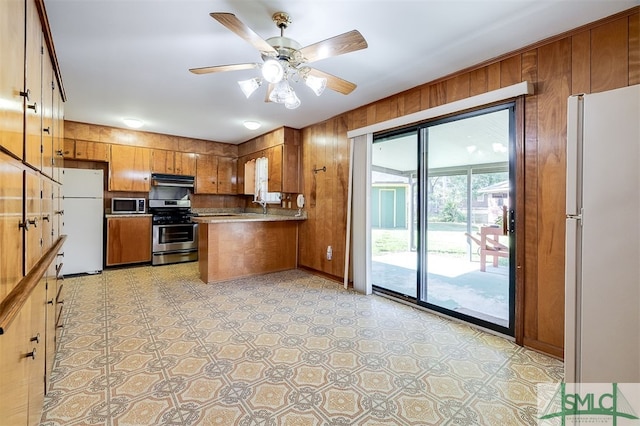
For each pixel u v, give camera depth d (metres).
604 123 1.38
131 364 2.06
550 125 2.24
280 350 2.29
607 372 1.38
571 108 1.47
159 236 5.18
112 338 2.44
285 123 4.64
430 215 3.23
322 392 1.80
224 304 3.29
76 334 2.50
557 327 2.22
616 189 1.35
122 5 1.86
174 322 2.78
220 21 1.60
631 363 1.33
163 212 5.57
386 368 2.06
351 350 2.30
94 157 4.75
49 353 1.79
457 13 1.94
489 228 2.87
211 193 5.98
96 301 3.32
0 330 0.79
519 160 2.39
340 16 1.98
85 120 4.48
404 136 3.49
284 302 3.39
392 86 3.15
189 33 2.17
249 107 3.84
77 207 4.39
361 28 2.11
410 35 2.20
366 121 3.76
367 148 3.68
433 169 3.20
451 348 2.35
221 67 2.10
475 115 2.73
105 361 2.09
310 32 2.17
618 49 1.95
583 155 1.43
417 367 2.08
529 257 2.36
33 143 1.40
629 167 1.32
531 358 2.21
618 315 1.35
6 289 0.98
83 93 3.33
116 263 4.85
